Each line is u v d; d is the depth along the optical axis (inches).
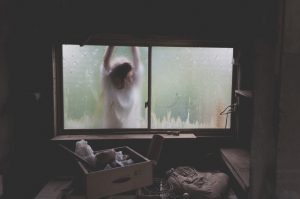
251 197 83.4
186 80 127.4
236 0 118.3
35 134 118.4
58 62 122.1
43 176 120.1
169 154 123.5
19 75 115.2
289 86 64.6
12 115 108.9
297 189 67.7
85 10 115.9
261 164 75.6
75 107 125.3
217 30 119.9
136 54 124.6
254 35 80.2
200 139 127.2
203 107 129.3
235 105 127.0
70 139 118.9
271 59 68.9
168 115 128.7
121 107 126.6
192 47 125.6
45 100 118.6
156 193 104.2
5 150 101.6
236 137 128.0
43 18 114.8
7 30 102.7
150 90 126.3
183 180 106.3
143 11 117.0
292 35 63.1
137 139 120.7
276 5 65.7
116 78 125.1
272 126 68.6
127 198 99.1
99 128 127.0
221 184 105.3
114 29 116.8
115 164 91.5
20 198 114.8
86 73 124.2
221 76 128.3
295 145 66.2
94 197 82.3
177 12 118.0
